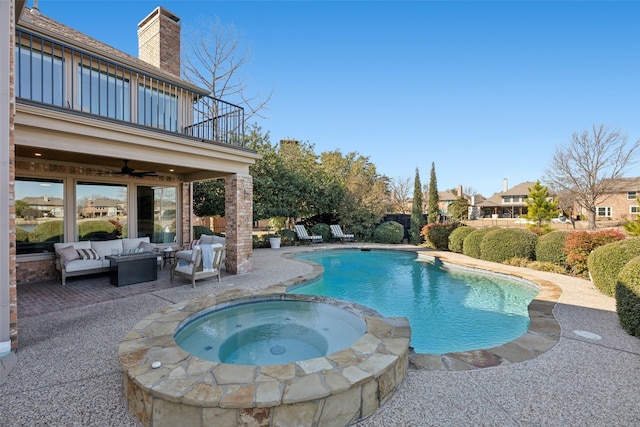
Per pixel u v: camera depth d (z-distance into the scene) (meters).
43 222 7.88
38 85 7.36
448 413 2.79
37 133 5.22
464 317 6.48
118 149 6.32
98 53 8.06
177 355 3.19
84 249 7.79
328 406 2.58
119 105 8.73
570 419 2.71
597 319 5.34
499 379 3.40
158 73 9.21
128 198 9.49
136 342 3.51
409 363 3.78
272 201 16.48
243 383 2.67
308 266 10.23
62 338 4.37
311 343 4.55
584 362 3.79
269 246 15.89
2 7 3.83
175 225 10.73
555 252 9.80
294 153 20.77
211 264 7.72
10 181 3.90
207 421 2.43
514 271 9.67
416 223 18.97
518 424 2.65
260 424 2.43
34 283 7.51
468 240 12.66
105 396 3.02
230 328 5.04
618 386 3.25
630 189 31.19
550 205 24.20
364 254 15.01
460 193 51.06
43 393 3.04
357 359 3.12
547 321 5.25
